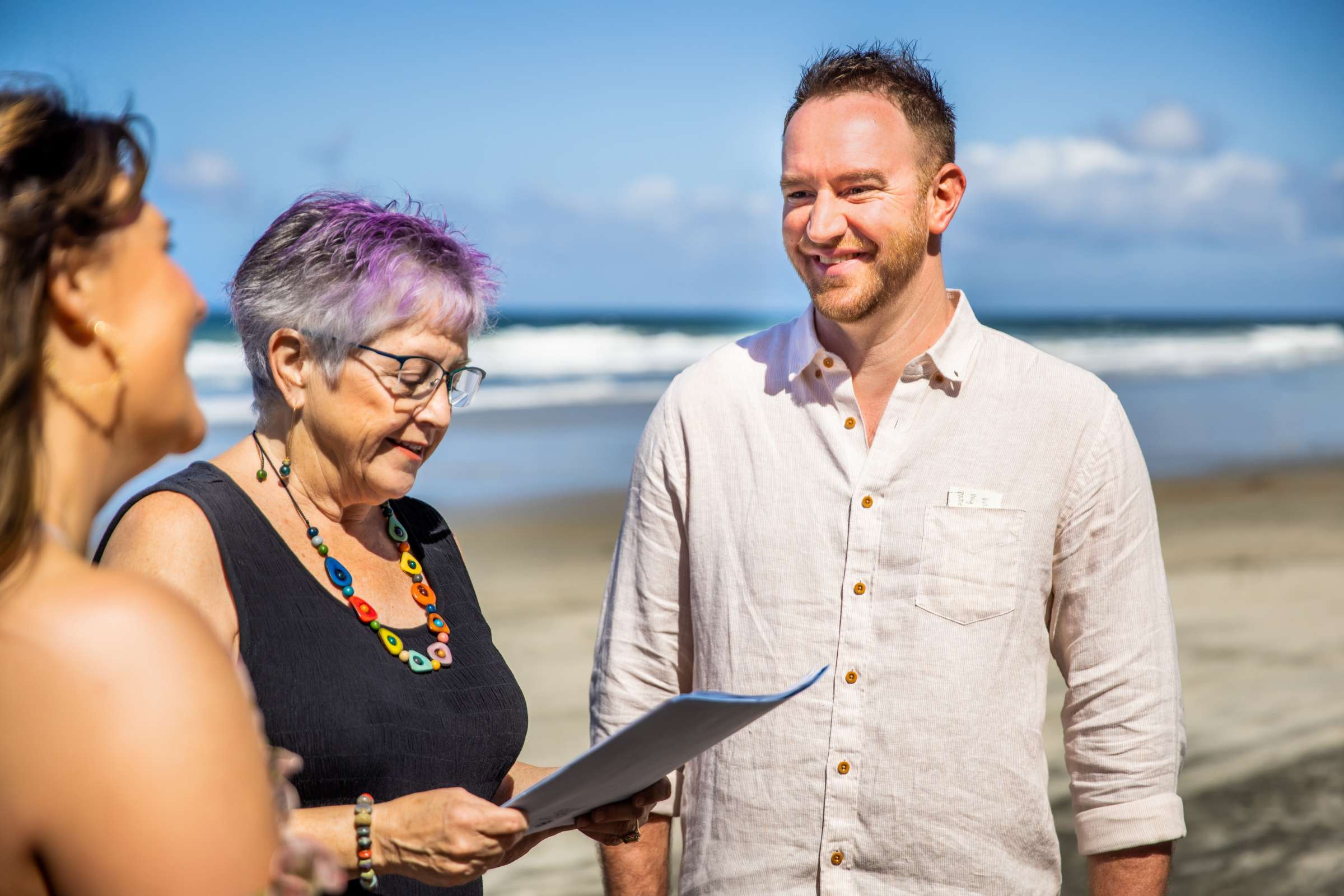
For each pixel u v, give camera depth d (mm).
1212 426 16656
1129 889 1981
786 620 2020
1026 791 1963
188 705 877
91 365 964
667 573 2197
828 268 1980
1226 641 6184
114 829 843
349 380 1701
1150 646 1995
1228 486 11523
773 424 2107
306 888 932
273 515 1735
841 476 2045
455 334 1769
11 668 850
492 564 7906
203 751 876
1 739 846
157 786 849
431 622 1871
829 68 2068
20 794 846
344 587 1745
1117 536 2004
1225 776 4430
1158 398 20734
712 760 2059
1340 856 3771
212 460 1763
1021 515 1989
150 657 875
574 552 8352
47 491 934
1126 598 2002
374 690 1693
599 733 2217
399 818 1521
